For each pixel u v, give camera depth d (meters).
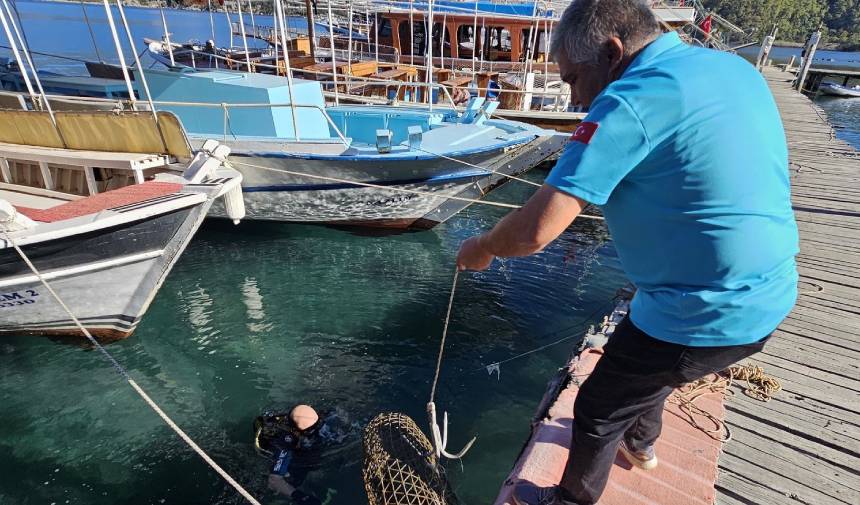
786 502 2.46
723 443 2.77
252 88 7.09
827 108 23.41
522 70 12.31
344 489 3.46
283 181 6.71
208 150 5.26
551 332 5.38
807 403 3.12
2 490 3.54
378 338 5.26
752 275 1.39
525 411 4.26
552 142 7.27
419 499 2.35
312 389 4.52
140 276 4.78
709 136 1.25
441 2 13.48
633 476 2.41
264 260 6.86
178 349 5.07
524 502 2.25
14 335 5.02
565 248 7.38
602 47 1.40
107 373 4.73
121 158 5.39
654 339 1.54
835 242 5.71
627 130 1.25
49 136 5.89
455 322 5.54
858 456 2.73
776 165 1.36
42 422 4.14
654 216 1.38
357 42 14.90
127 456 3.82
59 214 4.39
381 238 7.59
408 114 8.27
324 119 7.74
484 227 8.17
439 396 4.43
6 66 11.58
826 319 4.11
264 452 3.79
